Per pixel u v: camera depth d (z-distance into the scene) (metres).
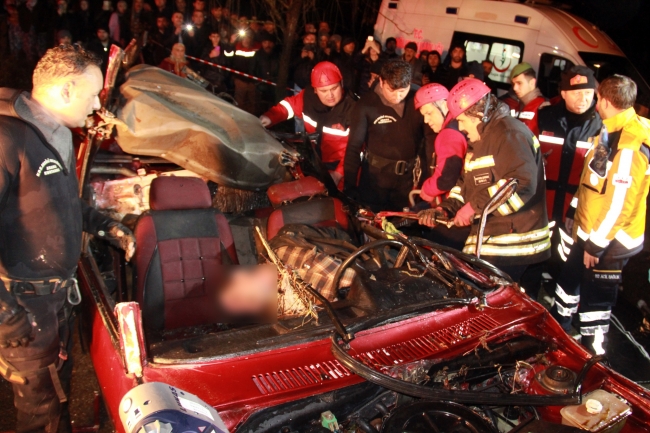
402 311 2.62
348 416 2.33
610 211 3.55
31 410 2.74
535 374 2.44
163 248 3.17
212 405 2.11
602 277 3.83
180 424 1.55
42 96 2.40
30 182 2.39
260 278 3.19
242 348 2.41
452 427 2.20
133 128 3.68
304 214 3.67
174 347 2.40
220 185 4.10
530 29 7.16
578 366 2.54
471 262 3.04
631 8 10.78
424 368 2.42
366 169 4.83
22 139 2.34
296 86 8.03
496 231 3.58
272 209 4.20
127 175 3.88
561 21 7.04
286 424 2.19
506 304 2.88
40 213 2.45
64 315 2.75
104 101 3.35
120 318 2.23
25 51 10.47
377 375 2.17
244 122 4.18
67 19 9.74
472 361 2.51
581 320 4.00
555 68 6.99
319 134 5.12
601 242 3.60
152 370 2.22
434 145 4.29
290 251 3.21
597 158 3.64
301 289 2.70
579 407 2.21
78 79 2.39
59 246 2.54
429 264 2.96
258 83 8.58
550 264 5.16
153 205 3.24
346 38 8.02
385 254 3.23
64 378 2.88
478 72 5.79
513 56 7.30
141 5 8.88
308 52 8.46
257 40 8.59
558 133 4.76
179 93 4.05
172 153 3.78
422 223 3.66
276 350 2.41
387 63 4.31
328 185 4.23
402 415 2.23
